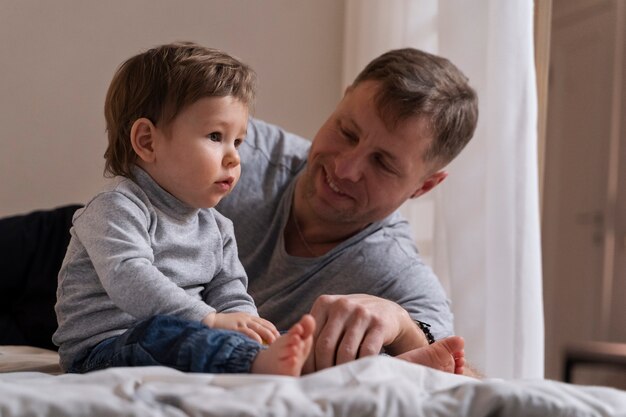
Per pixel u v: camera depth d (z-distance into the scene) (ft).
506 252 6.28
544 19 7.30
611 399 2.94
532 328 6.22
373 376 2.89
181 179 3.81
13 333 6.08
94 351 3.65
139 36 7.97
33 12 7.75
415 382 3.02
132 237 3.64
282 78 8.29
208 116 3.77
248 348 3.19
